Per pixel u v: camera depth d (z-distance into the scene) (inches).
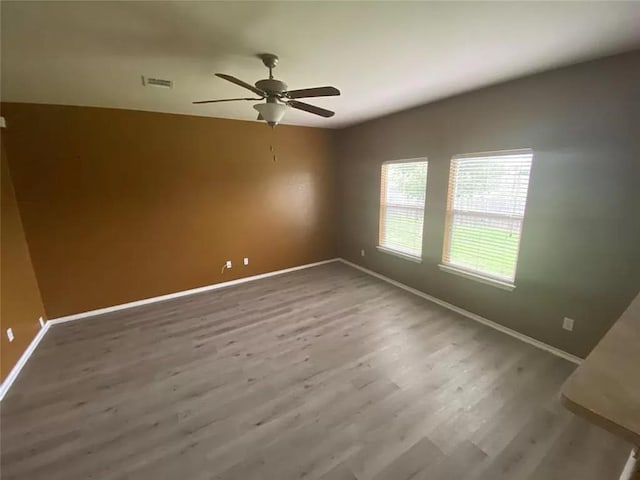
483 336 122.6
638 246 88.8
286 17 66.0
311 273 203.8
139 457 72.1
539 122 105.4
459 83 113.8
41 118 127.3
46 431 79.8
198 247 172.1
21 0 57.1
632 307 45.2
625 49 84.0
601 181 93.7
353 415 83.3
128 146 146.0
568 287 104.8
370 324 133.9
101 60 86.4
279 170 193.3
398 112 161.3
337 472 67.6
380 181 182.5
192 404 88.6
